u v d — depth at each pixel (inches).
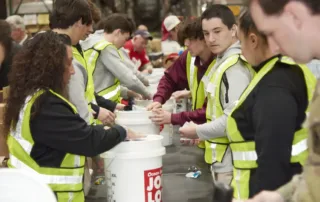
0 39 106.0
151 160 80.4
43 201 47.8
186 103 156.3
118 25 143.3
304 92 60.1
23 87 71.2
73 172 74.3
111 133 75.9
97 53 130.8
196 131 88.0
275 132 57.4
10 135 73.8
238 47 92.2
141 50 237.8
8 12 278.2
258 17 42.3
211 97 90.8
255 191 59.4
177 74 133.3
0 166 87.9
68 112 71.5
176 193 91.6
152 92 162.9
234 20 94.0
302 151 60.6
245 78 83.2
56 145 71.7
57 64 71.3
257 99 60.6
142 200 80.9
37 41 72.3
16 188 47.9
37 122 70.8
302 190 42.9
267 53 62.4
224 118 83.7
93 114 105.9
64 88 74.2
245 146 65.6
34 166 72.4
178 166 111.0
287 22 40.2
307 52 40.4
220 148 87.7
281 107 57.7
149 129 103.2
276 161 57.3
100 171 109.2
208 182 98.7
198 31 110.1
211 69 104.7
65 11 93.7
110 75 135.7
